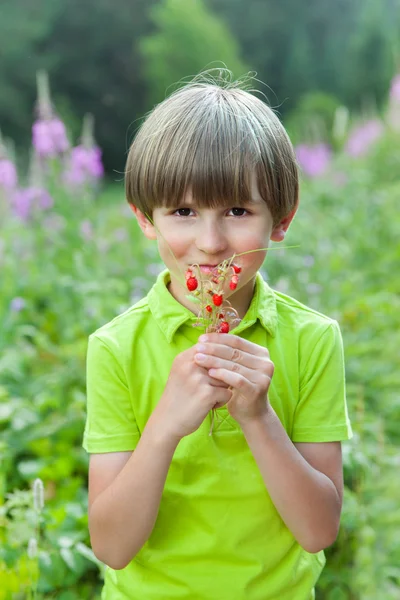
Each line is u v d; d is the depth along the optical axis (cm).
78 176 619
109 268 542
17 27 3272
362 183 895
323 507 158
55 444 330
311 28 4181
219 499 161
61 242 551
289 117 3158
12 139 3175
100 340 167
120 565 160
